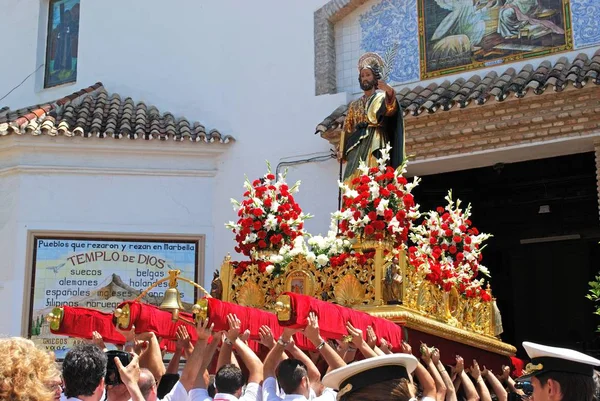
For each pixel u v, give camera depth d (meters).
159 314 7.38
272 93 14.95
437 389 7.19
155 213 14.50
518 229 18.08
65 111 15.08
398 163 10.32
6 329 13.64
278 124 14.74
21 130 14.17
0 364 3.42
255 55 15.24
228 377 6.43
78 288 13.91
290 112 14.72
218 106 15.29
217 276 10.46
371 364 3.71
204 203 14.67
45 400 3.44
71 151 14.49
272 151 14.66
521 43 13.73
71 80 16.92
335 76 14.92
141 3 16.33
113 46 16.36
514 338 18.20
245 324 7.21
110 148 14.53
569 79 12.30
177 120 15.35
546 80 12.54
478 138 13.20
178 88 15.68
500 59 13.82
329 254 9.54
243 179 14.70
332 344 8.04
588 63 12.77
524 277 18.25
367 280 9.05
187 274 14.26
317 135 14.37
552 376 4.25
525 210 17.53
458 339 9.73
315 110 14.52
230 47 15.48
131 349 7.24
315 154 14.31
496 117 13.03
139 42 16.17
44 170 14.36
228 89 15.30
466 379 8.17
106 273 14.03
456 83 13.78
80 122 14.58
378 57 10.79
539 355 4.34
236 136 14.95
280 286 9.66
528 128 12.89
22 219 14.13
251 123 14.95
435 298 9.71
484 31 14.02
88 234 14.13
